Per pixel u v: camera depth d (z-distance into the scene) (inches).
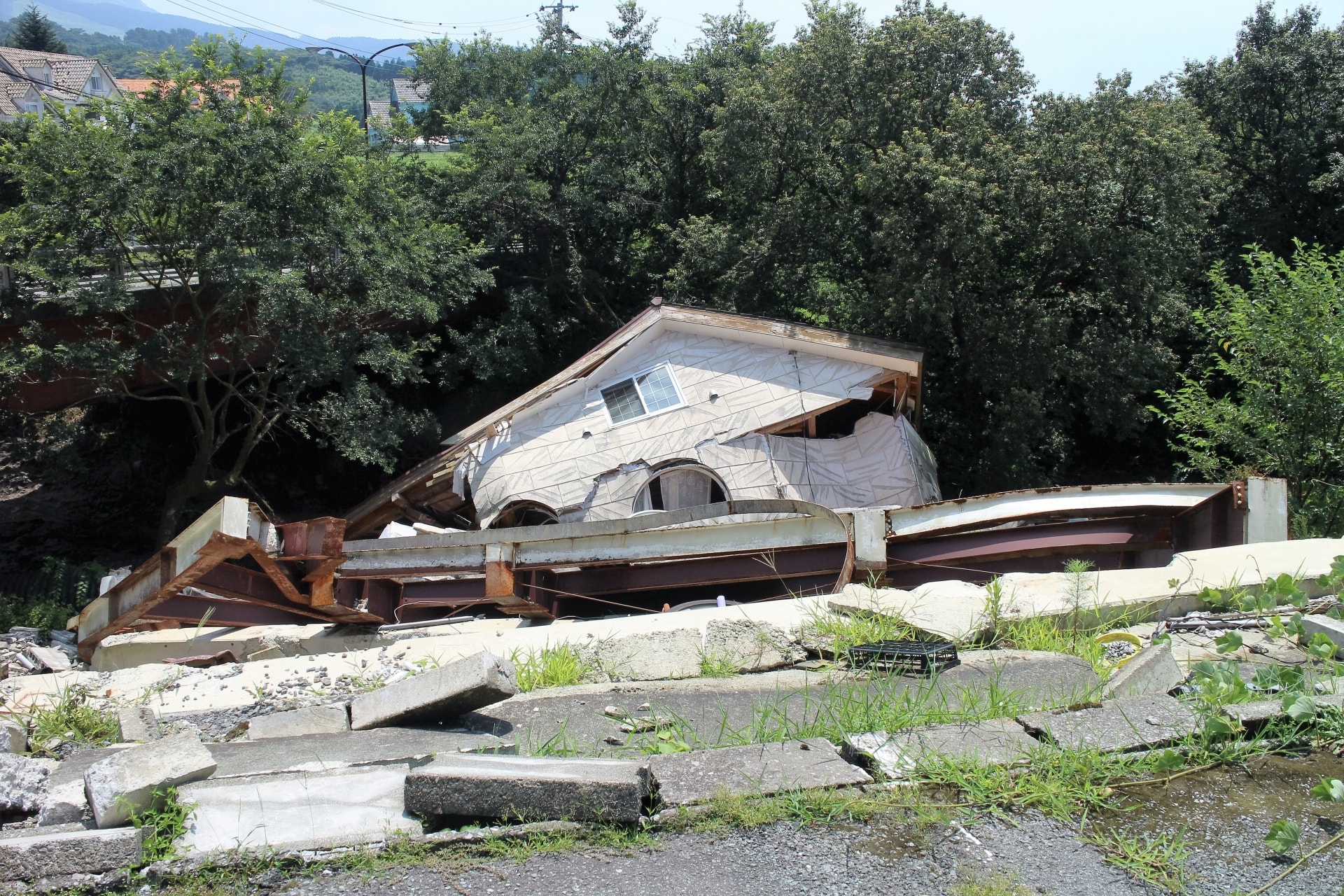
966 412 963.3
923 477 692.7
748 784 151.5
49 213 657.0
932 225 805.9
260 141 699.4
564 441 708.7
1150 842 138.9
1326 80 1001.5
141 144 692.7
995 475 868.6
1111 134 783.7
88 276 727.1
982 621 247.1
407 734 190.5
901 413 705.0
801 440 694.5
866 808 145.6
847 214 899.4
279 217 714.2
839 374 690.8
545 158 1037.8
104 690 262.8
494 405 1039.0
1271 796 151.4
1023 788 150.5
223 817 141.9
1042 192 773.9
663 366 717.3
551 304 1081.4
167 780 144.8
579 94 1073.5
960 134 799.1
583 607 453.1
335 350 772.6
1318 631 220.5
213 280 711.7
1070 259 842.2
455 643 274.5
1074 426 1082.7
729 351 715.4
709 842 139.4
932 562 387.5
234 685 259.4
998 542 391.9
